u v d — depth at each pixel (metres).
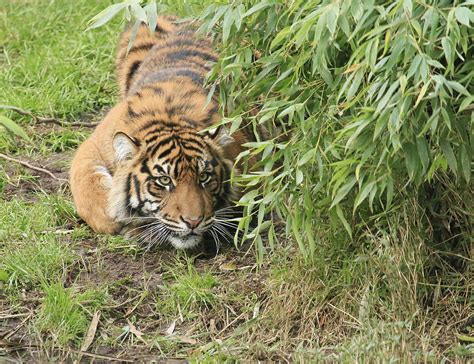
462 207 10.39
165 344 10.31
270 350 9.92
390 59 8.30
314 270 10.41
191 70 13.25
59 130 14.90
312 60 9.56
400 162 9.52
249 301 10.80
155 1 9.53
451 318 10.22
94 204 12.24
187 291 10.90
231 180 9.88
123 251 11.94
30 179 13.57
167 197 11.65
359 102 9.45
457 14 7.94
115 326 10.63
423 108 8.70
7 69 16.11
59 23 17.47
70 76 15.78
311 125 9.57
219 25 10.39
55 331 10.48
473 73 8.62
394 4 8.29
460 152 9.11
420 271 10.22
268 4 9.34
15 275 11.29
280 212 10.12
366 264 10.22
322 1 8.77
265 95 10.80
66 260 11.63
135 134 12.05
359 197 9.05
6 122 9.39
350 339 9.87
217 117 12.23
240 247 11.97
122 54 15.03
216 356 9.89
